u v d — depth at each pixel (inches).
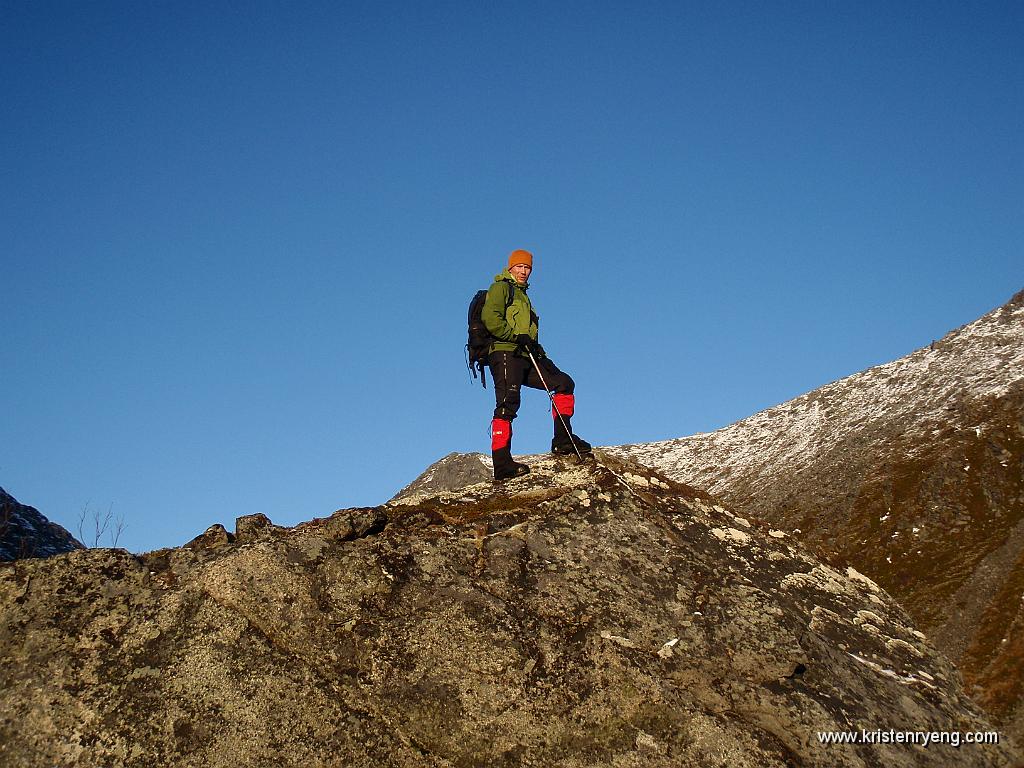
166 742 284.0
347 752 285.1
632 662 305.6
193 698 292.7
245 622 309.7
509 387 412.8
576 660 308.0
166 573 327.9
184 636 305.7
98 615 312.3
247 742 284.2
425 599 322.7
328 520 344.8
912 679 342.3
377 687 299.7
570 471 412.5
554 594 334.6
